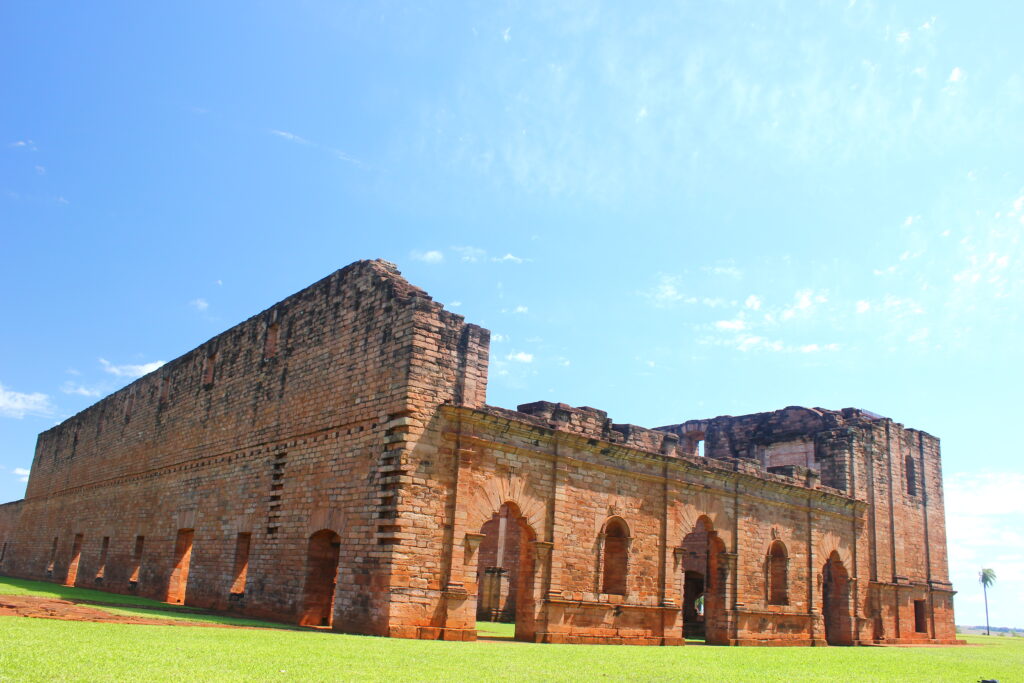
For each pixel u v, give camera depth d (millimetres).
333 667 14891
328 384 30578
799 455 50000
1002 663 31234
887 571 48219
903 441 53594
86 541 52344
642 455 33281
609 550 32625
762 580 38500
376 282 29328
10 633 15414
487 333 28984
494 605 45469
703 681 17656
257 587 31328
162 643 16516
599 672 17984
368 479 26781
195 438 40375
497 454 28062
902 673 23734
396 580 24578
